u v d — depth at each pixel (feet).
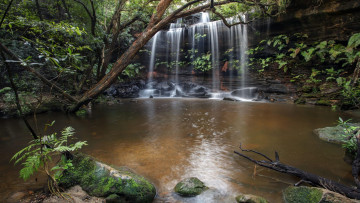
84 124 19.12
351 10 27.86
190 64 46.19
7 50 14.69
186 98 39.14
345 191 7.53
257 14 36.32
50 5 26.99
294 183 8.91
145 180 8.39
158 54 47.06
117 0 29.43
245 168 10.35
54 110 24.52
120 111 25.71
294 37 34.78
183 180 8.77
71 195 7.44
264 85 37.65
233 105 30.01
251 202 7.30
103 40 27.32
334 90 29.30
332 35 30.83
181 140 14.60
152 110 26.43
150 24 21.26
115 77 21.91
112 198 7.21
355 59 28.27
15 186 8.32
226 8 41.50
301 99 30.86
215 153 12.24
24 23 13.32
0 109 21.17
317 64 33.50
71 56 9.29
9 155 11.85
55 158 10.60
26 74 25.21
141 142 14.15
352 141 11.51
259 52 38.75
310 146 13.25
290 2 31.58
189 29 44.42
